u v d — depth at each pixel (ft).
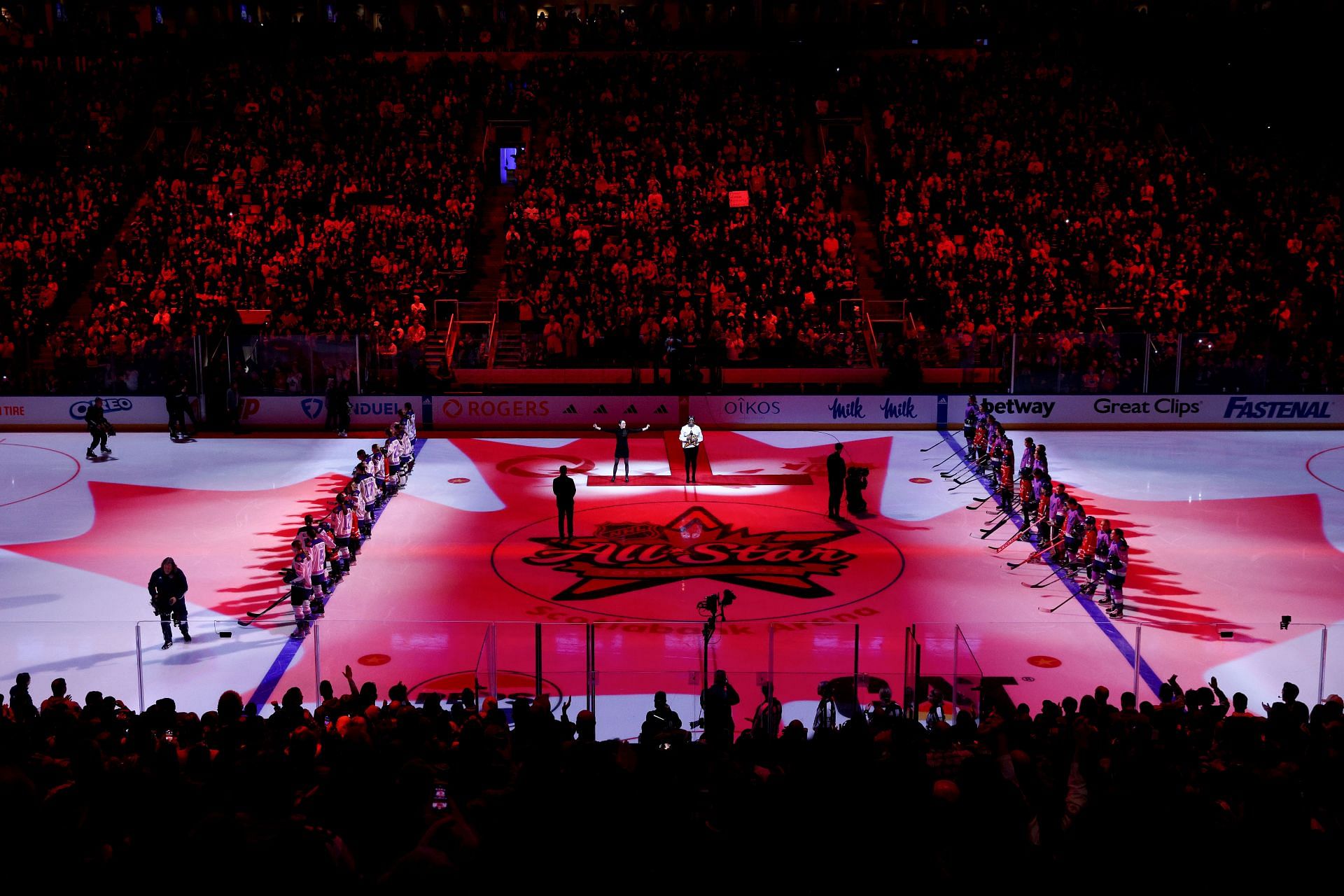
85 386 116.37
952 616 64.34
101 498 89.97
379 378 117.50
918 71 161.68
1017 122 152.56
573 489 78.59
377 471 88.17
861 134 158.20
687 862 23.20
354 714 38.40
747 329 122.72
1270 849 20.99
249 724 34.01
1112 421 116.78
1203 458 102.99
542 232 133.39
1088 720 33.42
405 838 21.61
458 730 36.37
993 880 20.52
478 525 83.20
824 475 98.22
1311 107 159.33
